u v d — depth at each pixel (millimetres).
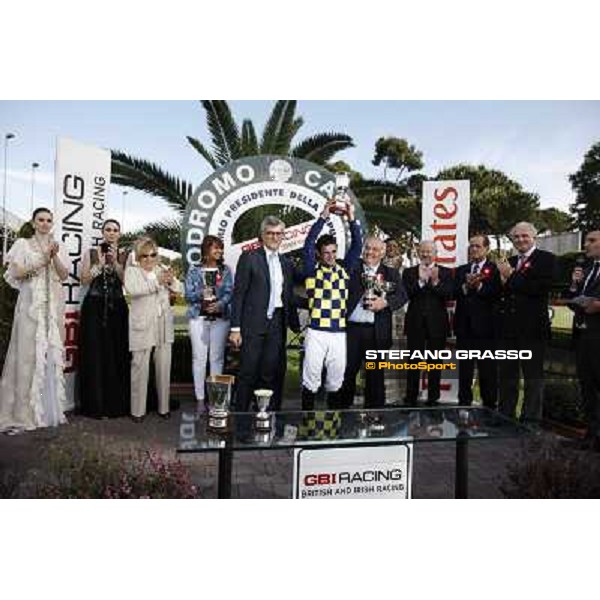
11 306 5746
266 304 4359
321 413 3104
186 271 5270
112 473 3055
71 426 4613
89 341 4891
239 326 4355
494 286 5004
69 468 3098
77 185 4996
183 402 5664
